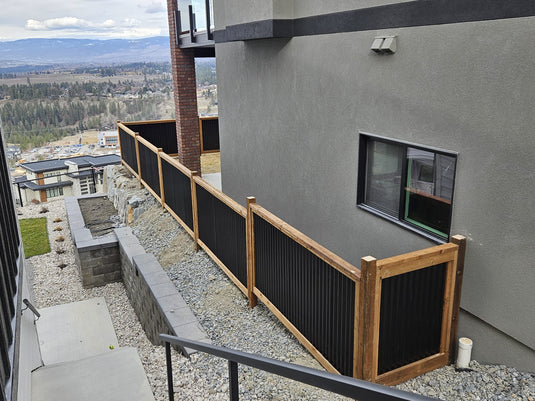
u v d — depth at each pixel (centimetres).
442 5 461
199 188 820
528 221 400
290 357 524
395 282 416
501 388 415
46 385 482
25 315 497
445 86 471
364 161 627
